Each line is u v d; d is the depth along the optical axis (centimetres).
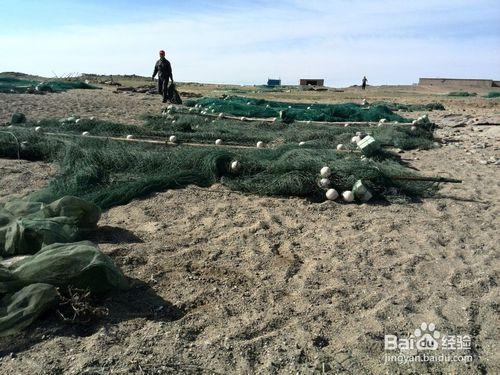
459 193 742
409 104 2580
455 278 465
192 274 464
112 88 3008
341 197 700
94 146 895
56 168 812
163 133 1076
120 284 418
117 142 922
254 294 431
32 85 2508
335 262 496
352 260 501
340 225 599
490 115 1903
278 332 376
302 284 450
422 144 1122
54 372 323
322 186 694
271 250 518
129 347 351
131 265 474
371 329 381
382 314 401
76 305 378
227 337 367
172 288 438
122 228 568
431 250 528
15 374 321
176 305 411
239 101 2044
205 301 420
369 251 523
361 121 1552
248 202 676
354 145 986
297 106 2003
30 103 1708
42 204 558
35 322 372
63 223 500
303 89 4841
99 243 519
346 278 462
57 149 865
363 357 350
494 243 549
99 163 771
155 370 329
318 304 417
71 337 361
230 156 761
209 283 449
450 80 6925
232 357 346
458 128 1523
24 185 712
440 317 397
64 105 1717
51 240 458
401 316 399
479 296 434
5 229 482
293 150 798
